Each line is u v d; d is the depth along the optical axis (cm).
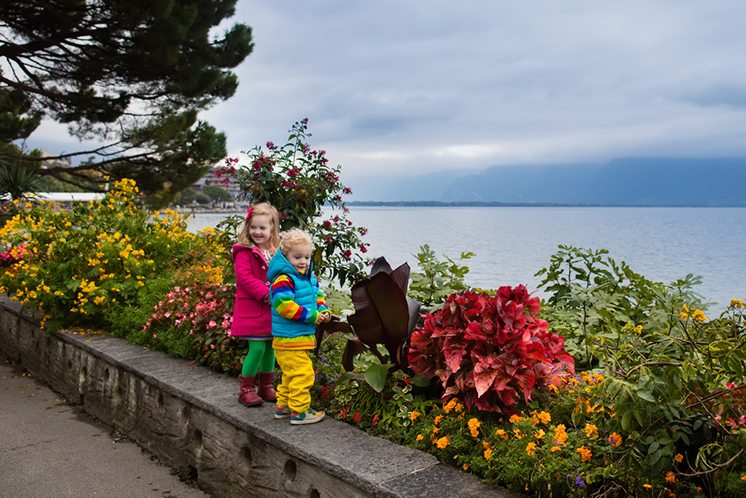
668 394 239
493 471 265
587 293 436
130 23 1501
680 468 255
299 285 343
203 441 381
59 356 589
